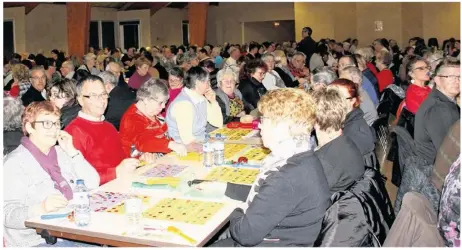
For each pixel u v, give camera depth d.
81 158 2.50
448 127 2.78
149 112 3.15
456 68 2.78
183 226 1.95
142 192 2.37
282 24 19.14
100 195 2.33
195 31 14.95
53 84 3.25
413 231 1.63
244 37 17.73
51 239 2.05
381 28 12.93
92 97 2.75
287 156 1.85
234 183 2.44
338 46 10.92
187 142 3.36
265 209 1.78
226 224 2.17
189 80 3.49
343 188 2.14
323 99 2.20
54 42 13.87
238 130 4.04
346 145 2.19
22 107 2.58
